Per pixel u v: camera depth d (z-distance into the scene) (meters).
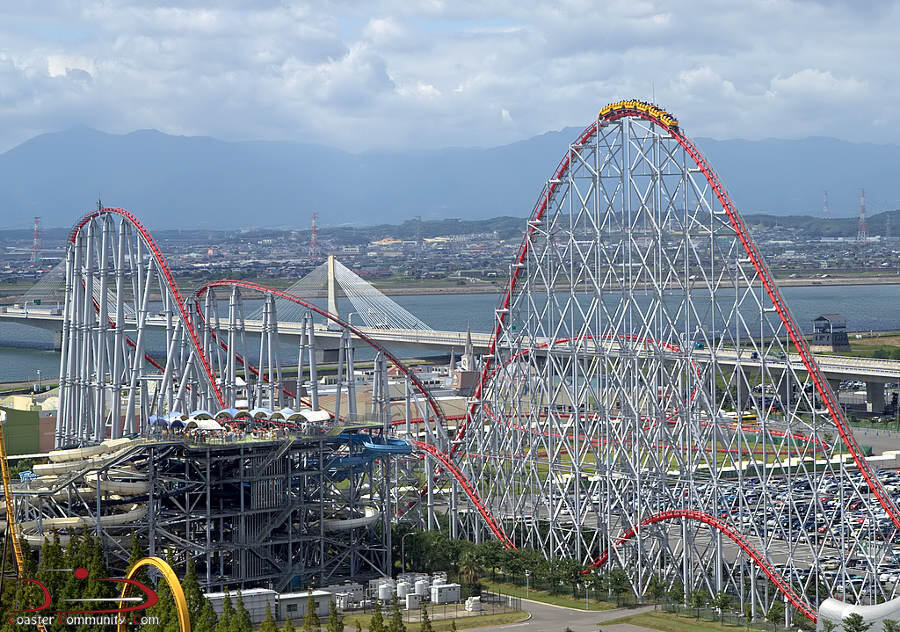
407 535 183.62
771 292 161.50
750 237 164.12
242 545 166.62
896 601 134.00
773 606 152.75
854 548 168.25
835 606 138.62
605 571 169.88
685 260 171.25
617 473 174.25
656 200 176.50
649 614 154.62
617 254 185.50
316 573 173.50
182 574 166.50
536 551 178.00
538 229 195.50
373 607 160.62
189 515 164.75
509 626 149.38
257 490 168.50
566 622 151.38
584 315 183.62
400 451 179.75
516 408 199.00
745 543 153.25
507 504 195.25
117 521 163.25
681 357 173.12
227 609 135.75
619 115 180.25
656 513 170.62
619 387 177.12
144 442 164.12
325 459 177.12
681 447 185.12
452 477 189.62
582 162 187.00
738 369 163.25
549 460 181.88
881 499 156.12
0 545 159.12
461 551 178.12
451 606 160.88
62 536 161.88
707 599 157.25
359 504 179.88
